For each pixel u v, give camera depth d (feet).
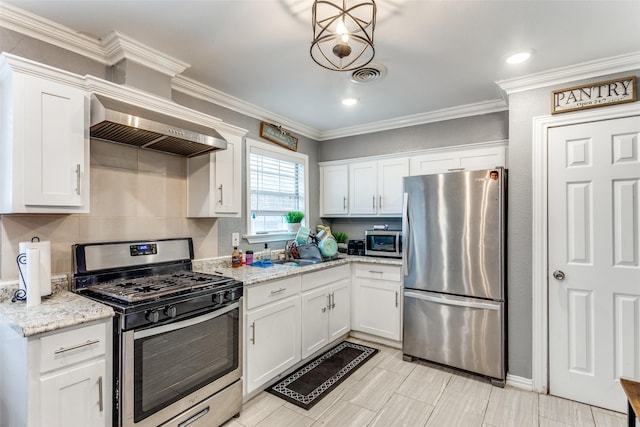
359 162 12.01
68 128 5.30
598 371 7.17
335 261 10.23
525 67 7.38
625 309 6.96
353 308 11.04
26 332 3.98
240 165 8.56
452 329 8.61
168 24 5.71
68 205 5.31
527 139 7.91
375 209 11.59
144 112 6.06
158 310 5.16
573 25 5.75
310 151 12.73
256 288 7.30
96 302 5.12
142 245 7.01
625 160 6.94
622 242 6.99
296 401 7.23
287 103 9.69
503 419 6.64
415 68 7.47
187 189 8.15
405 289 9.41
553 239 7.64
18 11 5.27
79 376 4.46
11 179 4.79
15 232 5.46
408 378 8.32
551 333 7.66
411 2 5.13
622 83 6.89
